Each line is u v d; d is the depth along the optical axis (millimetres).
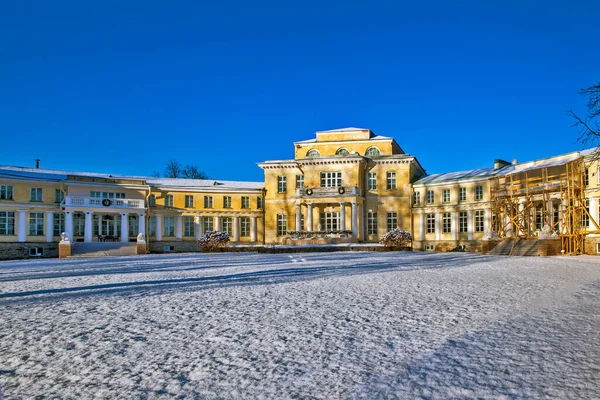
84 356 5832
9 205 44031
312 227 51062
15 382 4922
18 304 9828
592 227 35312
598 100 17906
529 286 12180
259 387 4648
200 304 9531
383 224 51281
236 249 39719
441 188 49375
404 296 10461
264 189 54031
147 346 6258
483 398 4270
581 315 7996
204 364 5426
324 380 4816
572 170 32531
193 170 85625
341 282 13438
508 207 39375
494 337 6484
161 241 51562
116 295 11031
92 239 47688
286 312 8531
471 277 14773
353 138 53906
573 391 4402
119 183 49281
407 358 5531
